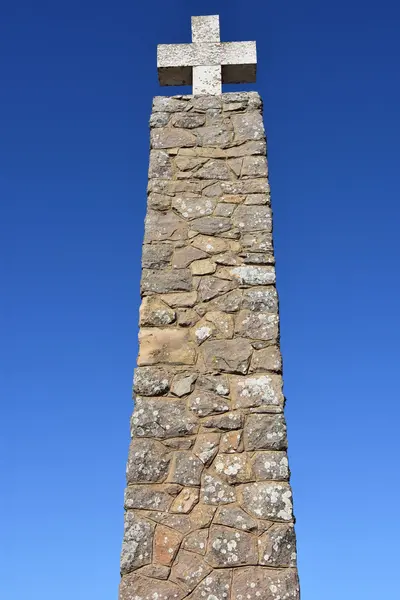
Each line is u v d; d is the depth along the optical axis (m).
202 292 5.98
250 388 5.52
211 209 6.44
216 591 4.75
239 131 6.93
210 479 5.15
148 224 6.35
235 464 5.20
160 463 5.21
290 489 5.10
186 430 5.34
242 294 5.96
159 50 7.59
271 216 6.41
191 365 5.63
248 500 5.06
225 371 5.60
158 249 6.21
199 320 5.84
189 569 4.82
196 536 4.94
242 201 6.49
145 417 5.39
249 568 4.83
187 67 7.50
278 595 4.72
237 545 4.90
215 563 4.84
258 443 5.28
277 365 5.62
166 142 6.88
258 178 6.63
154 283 6.02
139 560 4.86
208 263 6.13
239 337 5.75
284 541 4.91
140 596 4.74
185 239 6.27
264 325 5.80
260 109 7.09
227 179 6.63
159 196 6.52
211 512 5.03
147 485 5.14
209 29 7.71
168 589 4.76
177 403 5.46
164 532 4.96
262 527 4.96
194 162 6.74
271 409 5.42
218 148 6.84
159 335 5.77
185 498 5.08
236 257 6.16
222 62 7.52
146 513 5.03
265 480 5.14
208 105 7.13
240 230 6.32
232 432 5.33
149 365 5.64
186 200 6.50
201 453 5.25
